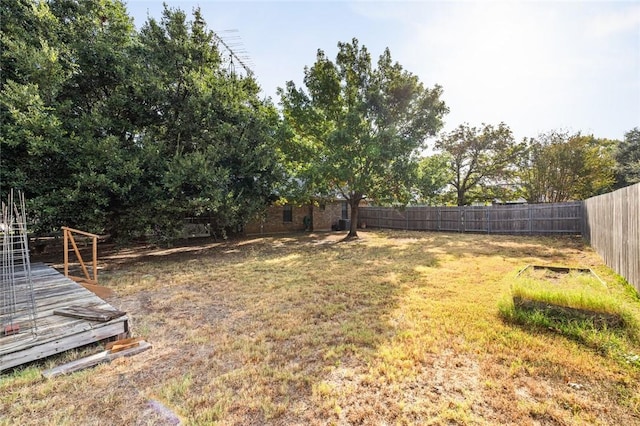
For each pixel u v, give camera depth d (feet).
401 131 41.73
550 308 12.00
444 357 9.65
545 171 59.11
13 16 26.08
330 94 43.01
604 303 11.25
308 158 42.55
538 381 8.30
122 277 22.52
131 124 31.14
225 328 12.65
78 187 23.95
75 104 29.50
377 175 40.01
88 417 7.16
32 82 24.14
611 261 21.20
